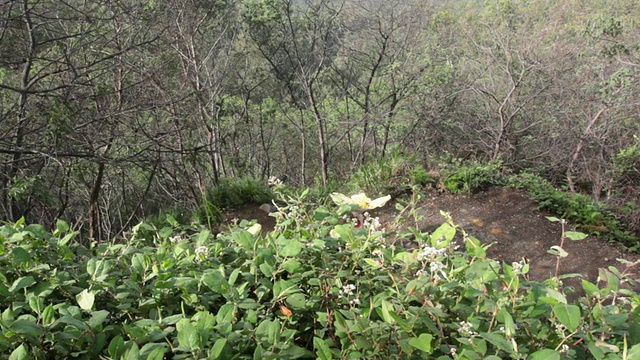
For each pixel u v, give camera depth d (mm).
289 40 14430
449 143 12859
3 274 2207
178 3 9383
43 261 2395
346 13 13438
